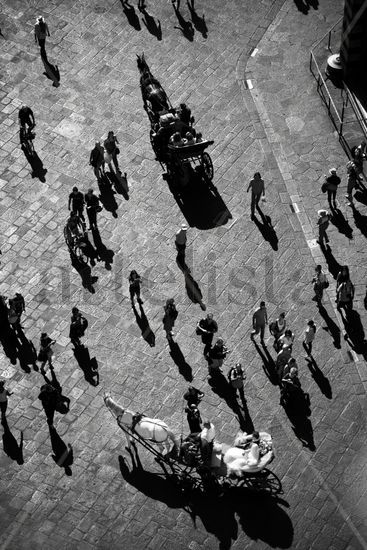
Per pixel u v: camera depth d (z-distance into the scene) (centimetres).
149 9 5406
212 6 5428
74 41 5275
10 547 3753
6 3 5406
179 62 5212
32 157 4834
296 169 4822
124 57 5222
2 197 4694
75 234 4497
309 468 3934
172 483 3891
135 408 4078
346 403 4103
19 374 4159
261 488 3869
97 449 3972
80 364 4191
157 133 4669
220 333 4288
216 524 3806
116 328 4297
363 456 3969
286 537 3781
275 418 4062
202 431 3850
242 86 5128
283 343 4172
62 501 3853
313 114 5022
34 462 3938
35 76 5134
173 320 4194
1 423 4025
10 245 4541
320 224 4466
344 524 3816
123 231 4591
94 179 4766
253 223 4631
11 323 4250
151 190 4731
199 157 4719
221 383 4147
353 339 4272
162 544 3762
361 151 4709
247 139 4928
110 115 5000
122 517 3822
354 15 4888
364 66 5081
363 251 4547
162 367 4191
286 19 5394
